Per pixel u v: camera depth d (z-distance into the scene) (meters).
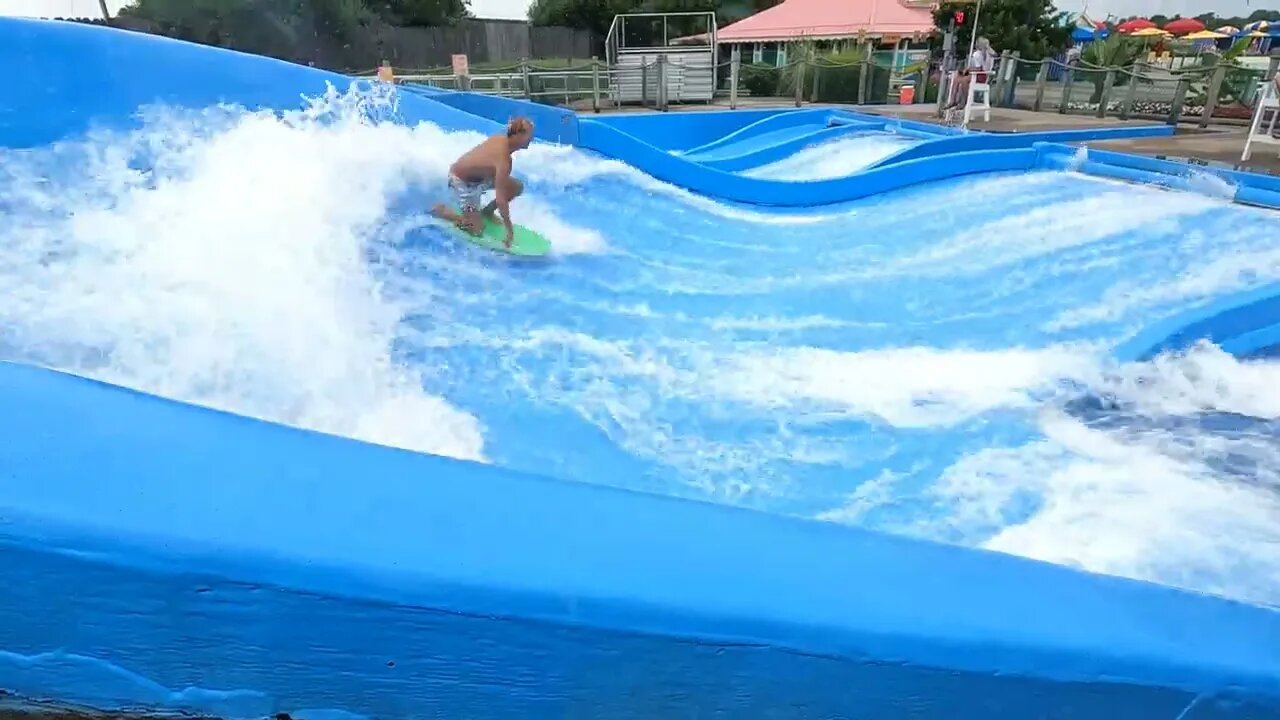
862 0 24.83
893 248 5.66
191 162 4.49
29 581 1.26
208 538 1.26
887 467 3.02
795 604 1.37
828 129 11.16
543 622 1.32
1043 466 3.07
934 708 1.42
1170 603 1.52
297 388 3.00
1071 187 7.12
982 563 1.55
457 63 17.14
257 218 4.23
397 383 3.26
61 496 1.28
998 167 7.80
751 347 3.97
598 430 3.14
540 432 3.09
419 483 1.47
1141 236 5.62
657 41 19.45
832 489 2.87
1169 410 3.52
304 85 5.29
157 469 1.38
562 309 4.19
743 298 4.61
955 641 1.37
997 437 3.24
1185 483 2.99
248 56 5.11
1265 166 8.33
